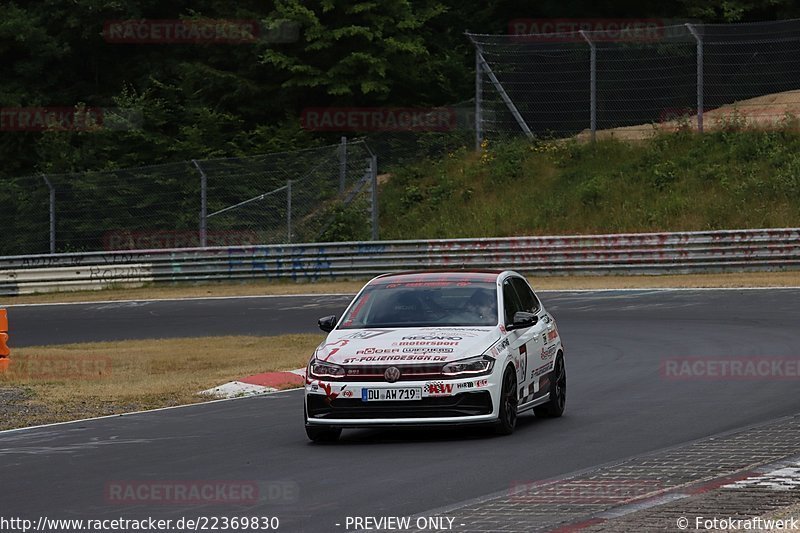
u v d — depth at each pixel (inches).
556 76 6146.7
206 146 6161.4
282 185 5374.0
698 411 1779.0
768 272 4461.1
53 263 4960.6
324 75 6407.5
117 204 5300.2
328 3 6427.2
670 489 1146.7
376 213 5147.6
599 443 1504.7
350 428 1715.1
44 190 5251.0
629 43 6023.6
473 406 1535.4
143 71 6894.7
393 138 6136.8
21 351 3021.7
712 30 6077.8
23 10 6875.0
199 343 3112.7
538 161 5703.7
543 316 1855.3
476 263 4744.1
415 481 1269.7
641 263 4579.2
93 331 3587.6
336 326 1690.5
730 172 5310.0
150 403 2110.0
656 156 5521.7
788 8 6353.3
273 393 2213.3
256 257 4916.3
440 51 6968.5
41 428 1833.2
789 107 5777.6
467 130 6087.6
